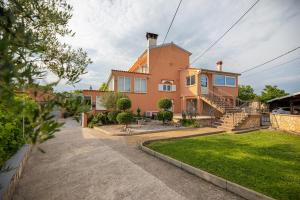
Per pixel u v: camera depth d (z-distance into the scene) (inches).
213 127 632.4
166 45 984.3
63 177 209.8
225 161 252.2
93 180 201.2
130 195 167.9
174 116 808.9
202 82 890.1
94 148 348.2
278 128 555.8
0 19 53.4
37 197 165.8
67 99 63.1
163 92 946.1
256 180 188.5
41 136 52.3
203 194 169.0
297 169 221.1
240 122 588.7
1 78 44.1
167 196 165.2
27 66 56.2
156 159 278.4
